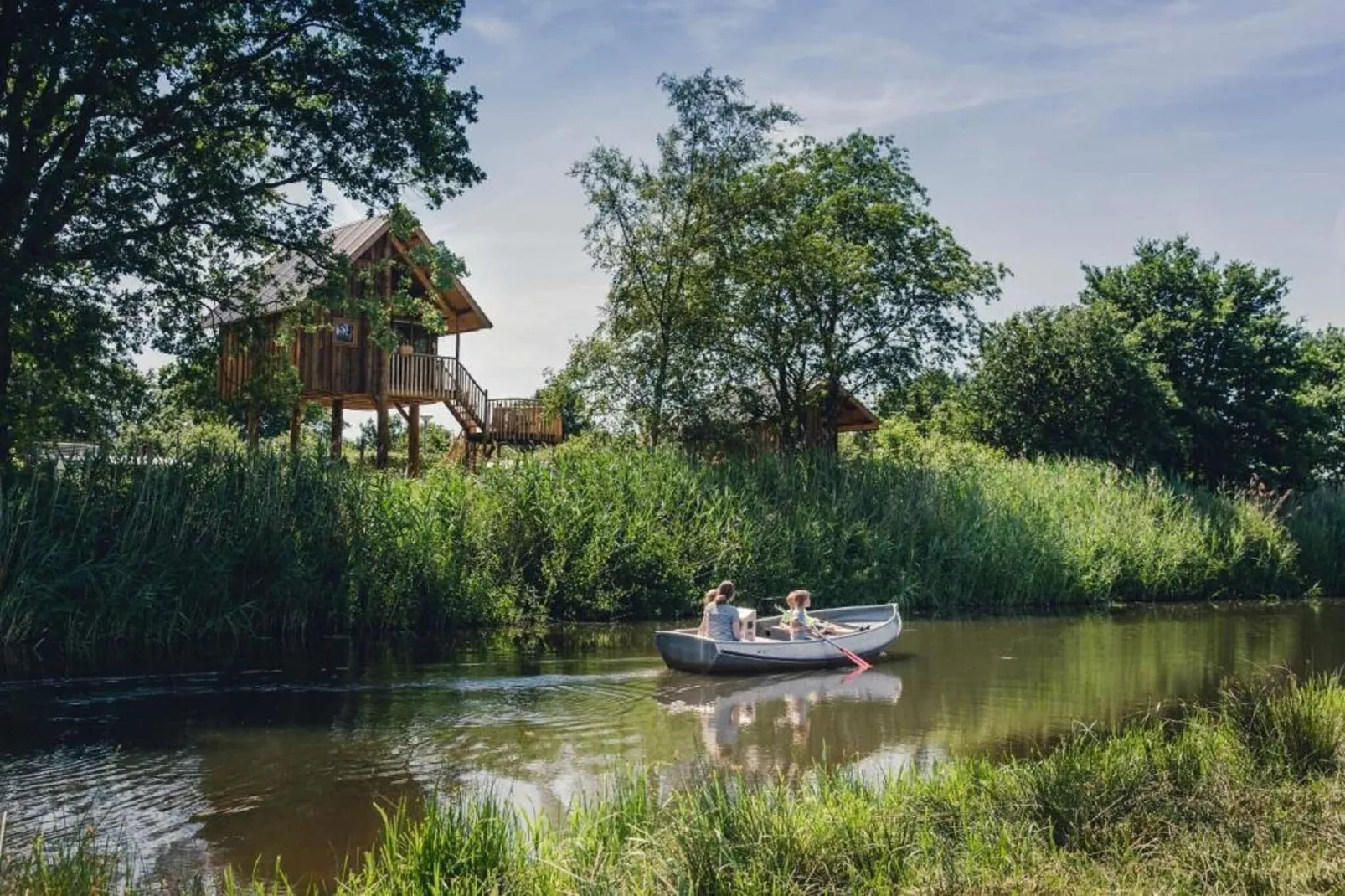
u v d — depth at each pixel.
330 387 30.41
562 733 11.66
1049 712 13.01
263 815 8.72
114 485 17.41
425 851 6.10
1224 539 29.56
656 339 27.03
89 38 18.20
